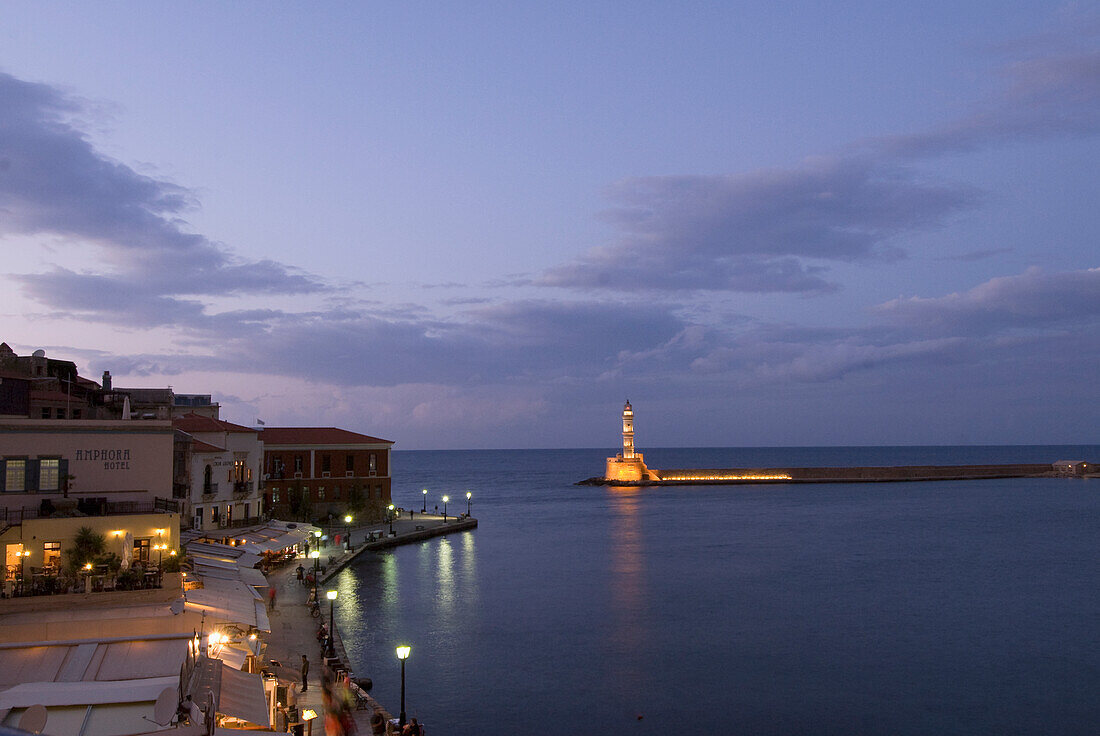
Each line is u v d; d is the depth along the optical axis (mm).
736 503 190375
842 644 56469
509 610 66875
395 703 43531
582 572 87000
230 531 75375
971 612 66375
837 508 172375
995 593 74312
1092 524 134250
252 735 21156
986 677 48844
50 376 59562
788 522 143000
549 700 44375
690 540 116625
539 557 98375
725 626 61750
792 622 63031
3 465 39375
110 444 41844
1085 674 49344
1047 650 54625
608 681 47906
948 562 93250
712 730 40250
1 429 39438
